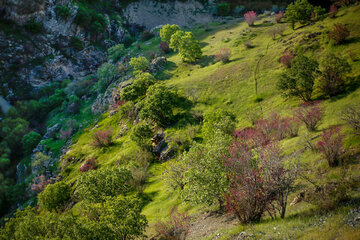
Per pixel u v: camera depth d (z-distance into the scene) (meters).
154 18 135.38
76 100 95.19
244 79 59.66
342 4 66.94
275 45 67.81
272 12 104.00
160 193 38.22
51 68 113.94
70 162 66.06
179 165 34.72
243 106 51.88
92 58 119.44
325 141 21.27
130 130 66.19
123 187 36.12
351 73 39.62
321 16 66.25
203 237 19.16
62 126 87.50
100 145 65.50
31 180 71.56
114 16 133.25
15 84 108.12
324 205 15.32
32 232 25.45
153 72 84.19
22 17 112.06
